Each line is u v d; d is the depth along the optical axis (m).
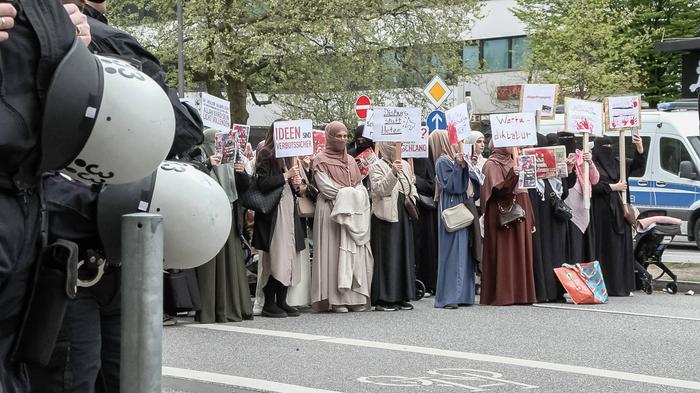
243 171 11.26
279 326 10.88
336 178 12.16
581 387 7.70
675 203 22.91
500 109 48.94
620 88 37.62
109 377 4.34
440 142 13.09
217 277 11.18
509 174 12.62
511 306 12.78
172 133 3.28
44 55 2.86
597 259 14.04
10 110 2.83
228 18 30.41
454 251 12.59
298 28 30.39
